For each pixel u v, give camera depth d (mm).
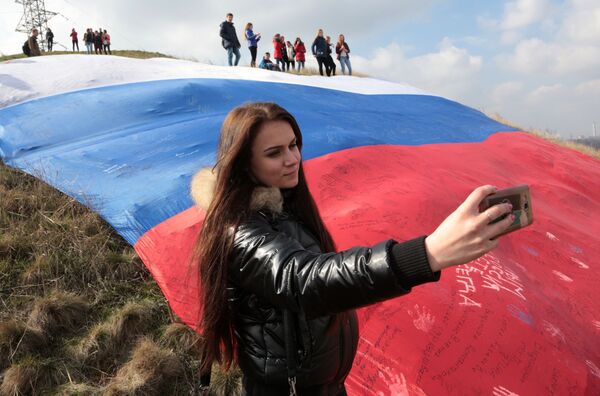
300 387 1700
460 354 3119
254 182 1715
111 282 3990
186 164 5121
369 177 5332
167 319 3723
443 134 8320
